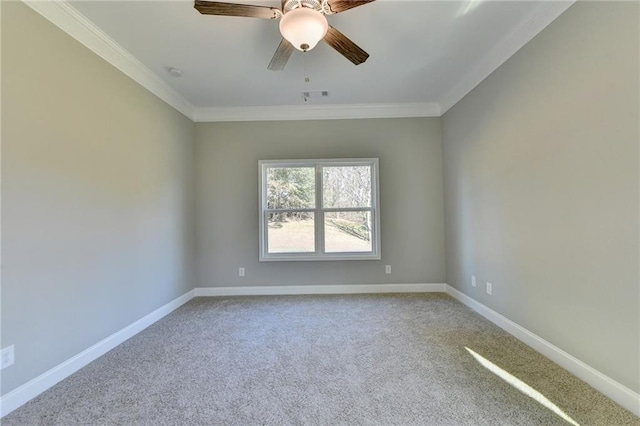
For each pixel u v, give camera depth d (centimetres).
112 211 253
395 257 408
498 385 188
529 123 234
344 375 202
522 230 246
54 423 159
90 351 227
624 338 165
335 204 412
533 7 213
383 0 205
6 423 159
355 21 228
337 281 408
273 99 376
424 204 408
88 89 228
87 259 226
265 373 206
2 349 168
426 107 403
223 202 408
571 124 195
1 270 169
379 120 407
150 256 305
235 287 407
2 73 171
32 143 186
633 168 158
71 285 212
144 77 296
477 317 308
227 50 263
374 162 406
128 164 273
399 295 391
